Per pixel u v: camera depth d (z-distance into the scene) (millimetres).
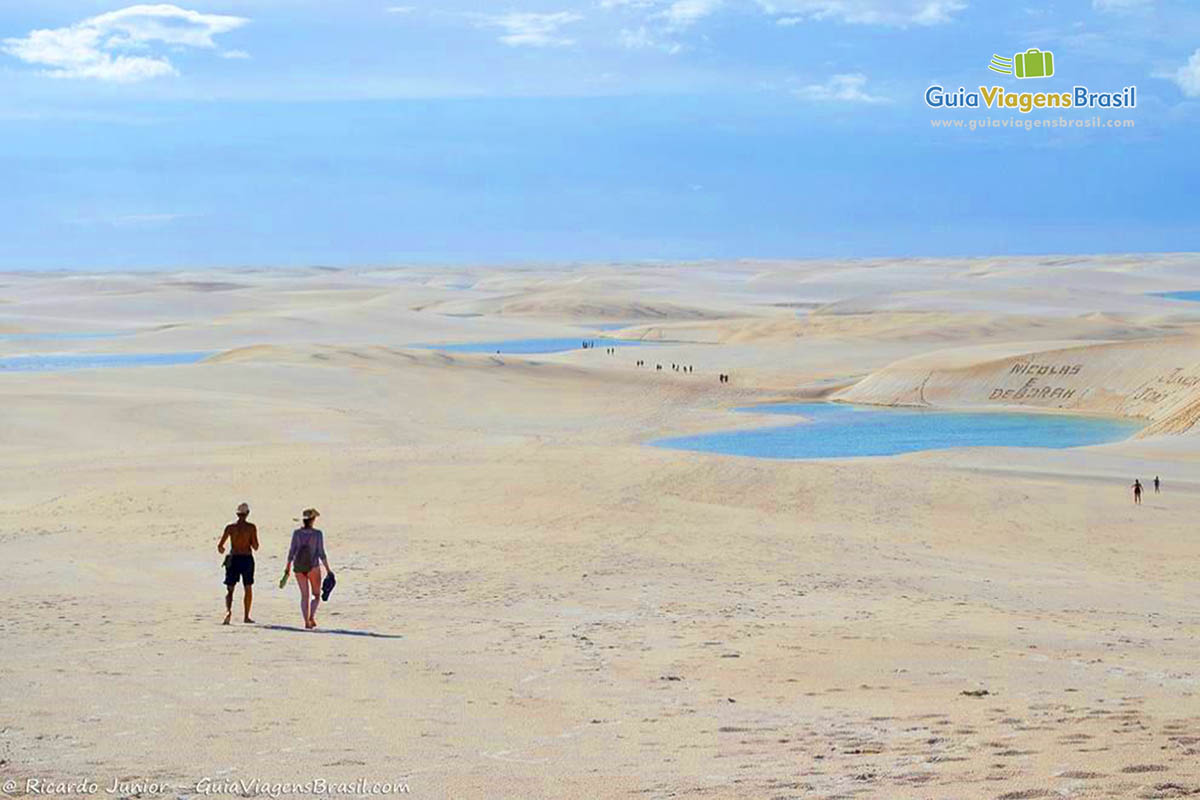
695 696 11797
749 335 160375
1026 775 7145
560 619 19234
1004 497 41531
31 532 31453
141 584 24000
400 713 10617
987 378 96875
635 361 121125
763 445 72375
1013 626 18750
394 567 26438
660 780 7684
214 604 21188
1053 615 21141
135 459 48281
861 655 14750
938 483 43344
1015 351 106250
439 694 11797
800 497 40406
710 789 7305
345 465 43938
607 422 80750
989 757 7840
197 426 63969
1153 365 91875
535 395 91500
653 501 37812
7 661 13438
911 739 8891
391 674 13117
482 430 73500
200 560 27484
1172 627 19844
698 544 30781
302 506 36281
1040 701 10836
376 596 22438
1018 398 93750
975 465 53531
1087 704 10531
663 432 77062
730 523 34656
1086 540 35312
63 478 43469
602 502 37438
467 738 9484
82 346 146000
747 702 11367
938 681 12641
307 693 11625
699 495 39938
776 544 31359
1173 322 161500
